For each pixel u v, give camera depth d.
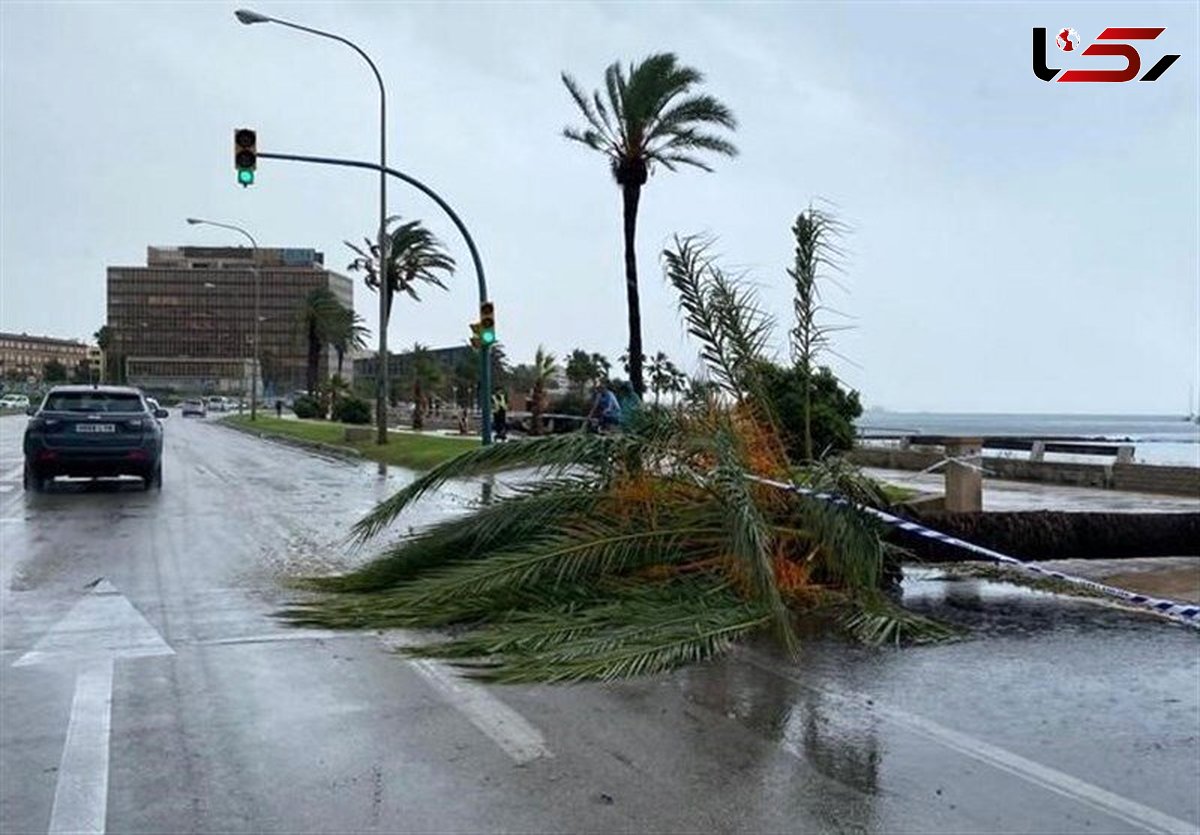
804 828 4.22
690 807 4.43
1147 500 17.61
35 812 4.34
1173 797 4.58
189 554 11.17
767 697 6.04
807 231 9.79
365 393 106.38
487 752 5.10
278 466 26.47
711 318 9.48
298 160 23.91
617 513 8.58
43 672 6.44
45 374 164.00
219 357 152.12
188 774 4.77
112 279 150.88
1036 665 6.74
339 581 9.23
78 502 16.59
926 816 4.35
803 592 8.25
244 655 6.91
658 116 33.41
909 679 6.41
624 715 5.70
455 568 8.42
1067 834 4.19
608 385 20.36
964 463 12.86
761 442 9.02
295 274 152.88
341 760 4.97
